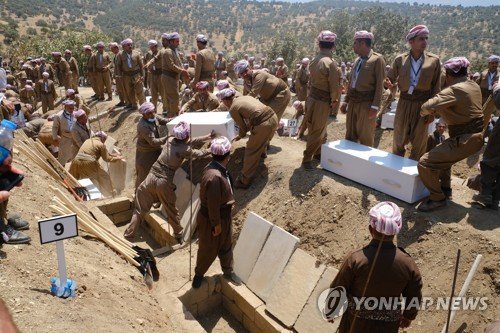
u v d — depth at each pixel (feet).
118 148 38.14
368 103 20.26
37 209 16.83
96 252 16.40
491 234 14.47
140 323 12.85
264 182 22.54
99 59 47.06
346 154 19.44
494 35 517.96
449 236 15.14
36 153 24.40
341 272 10.51
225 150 16.17
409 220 16.47
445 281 14.20
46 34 260.21
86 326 10.77
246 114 21.42
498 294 12.88
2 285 10.92
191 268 19.43
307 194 19.92
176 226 21.95
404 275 9.90
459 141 15.35
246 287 18.38
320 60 19.93
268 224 18.90
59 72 54.80
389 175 17.58
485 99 34.60
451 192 17.49
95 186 26.71
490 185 16.19
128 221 26.09
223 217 16.89
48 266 13.00
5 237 13.05
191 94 33.99
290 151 25.49
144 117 23.35
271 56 170.81
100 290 13.24
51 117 34.14
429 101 15.65
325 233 18.21
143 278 17.19
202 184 16.20
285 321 16.31
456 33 558.97
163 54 33.04
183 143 20.81
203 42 32.04
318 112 20.40
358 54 20.07
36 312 10.41
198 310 18.31
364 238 16.87
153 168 21.25
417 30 17.65
